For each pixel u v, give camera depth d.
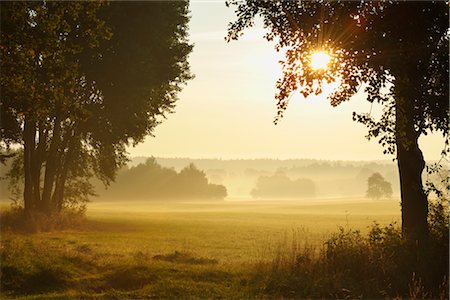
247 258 25.89
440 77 15.62
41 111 21.03
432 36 15.26
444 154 16.73
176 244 35.50
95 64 38.59
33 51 18.47
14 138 40.25
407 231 17.23
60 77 19.80
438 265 15.52
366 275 14.91
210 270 15.90
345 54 15.63
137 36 39.97
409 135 16.31
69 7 19.17
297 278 14.72
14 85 18.97
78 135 47.09
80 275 15.51
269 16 16.66
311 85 16.11
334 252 15.84
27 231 38.47
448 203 18.22
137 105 41.91
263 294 13.55
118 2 38.25
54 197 48.06
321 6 15.86
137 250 27.80
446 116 15.83
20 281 14.23
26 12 17.91
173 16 41.81
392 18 15.06
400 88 15.62
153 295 13.26
